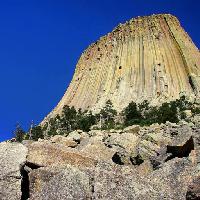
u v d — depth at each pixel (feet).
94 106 650.02
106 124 343.67
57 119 449.06
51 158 50.29
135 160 86.53
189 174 49.42
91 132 143.33
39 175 46.57
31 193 45.21
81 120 383.65
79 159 51.34
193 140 63.46
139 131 146.72
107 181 42.86
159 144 98.32
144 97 651.25
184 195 44.24
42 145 51.49
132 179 43.91
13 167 45.60
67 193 40.81
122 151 91.71
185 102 437.17
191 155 58.75
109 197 40.91
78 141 92.22
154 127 149.38
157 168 58.08
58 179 42.47
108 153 71.92
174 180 48.65
